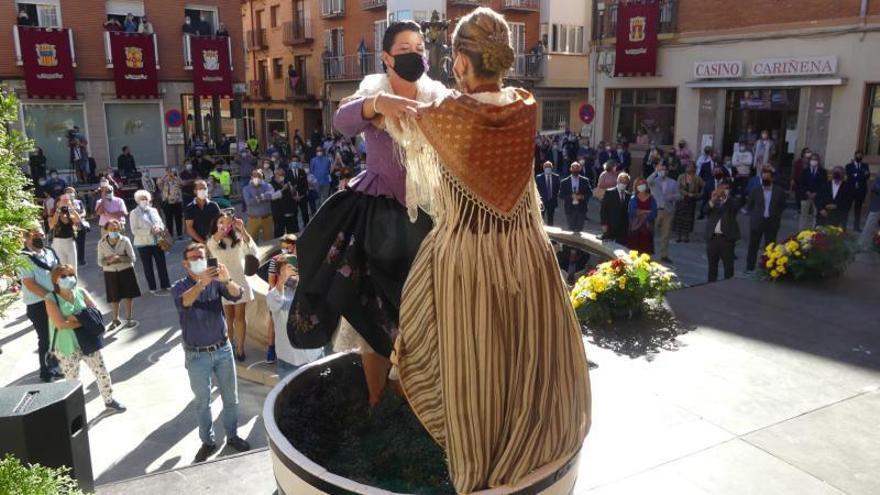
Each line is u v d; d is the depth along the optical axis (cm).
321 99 3350
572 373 212
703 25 1973
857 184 1446
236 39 2536
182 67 2425
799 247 707
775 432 388
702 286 691
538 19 3036
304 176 1630
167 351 866
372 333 246
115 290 945
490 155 187
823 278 711
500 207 193
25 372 813
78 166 2130
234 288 598
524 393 197
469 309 194
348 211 238
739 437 382
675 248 1386
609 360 496
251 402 716
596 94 2302
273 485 352
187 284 590
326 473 197
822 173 1402
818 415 408
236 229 784
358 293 243
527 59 2967
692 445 375
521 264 198
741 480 341
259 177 1379
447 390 197
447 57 697
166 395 736
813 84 1730
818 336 541
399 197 233
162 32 2372
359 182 239
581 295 574
